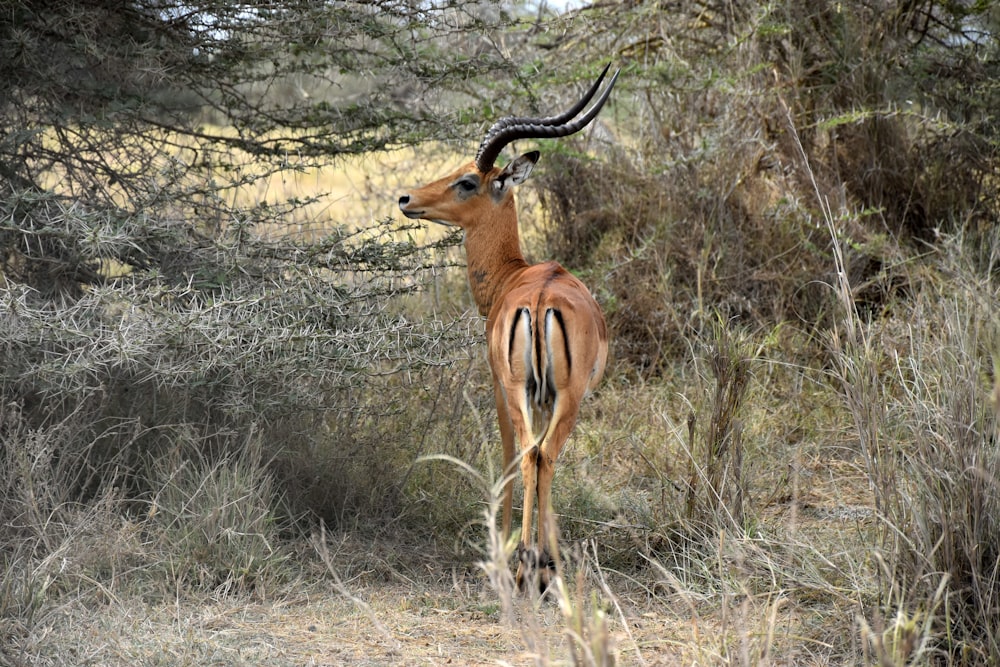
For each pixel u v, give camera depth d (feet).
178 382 37.24
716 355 39.45
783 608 32.65
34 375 35.63
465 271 63.82
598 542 39.22
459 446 44.62
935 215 61.46
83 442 39.01
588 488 43.75
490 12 57.00
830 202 58.34
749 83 61.26
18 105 41.98
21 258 41.09
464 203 40.55
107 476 39.09
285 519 40.37
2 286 40.04
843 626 30.42
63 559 32.81
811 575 33.47
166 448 40.09
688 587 34.60
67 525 34.86
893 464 31.35
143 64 41.04
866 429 32.27
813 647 29.89
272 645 30.14
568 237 64.44
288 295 38.50
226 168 45.16
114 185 44.60
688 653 29.12
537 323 34.09
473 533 40.81
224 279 39.63
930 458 29.84
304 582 35.76
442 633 31.73
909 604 28.84
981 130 61.36
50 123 42.57
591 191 63.36
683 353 56.65
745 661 23.91
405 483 41.96
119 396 40.06
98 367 36.47
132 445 39.93
